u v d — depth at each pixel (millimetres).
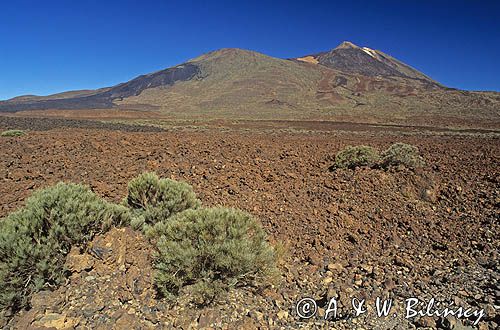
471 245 5129
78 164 9609
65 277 3578
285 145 15445
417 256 4883
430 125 51062
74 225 3771
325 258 4797
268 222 5957
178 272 3582
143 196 5473
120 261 3836
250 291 3748
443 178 8234
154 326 3104
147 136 17250
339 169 9125
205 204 6754
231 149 12984
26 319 3117
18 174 8211
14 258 3299
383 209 6547
